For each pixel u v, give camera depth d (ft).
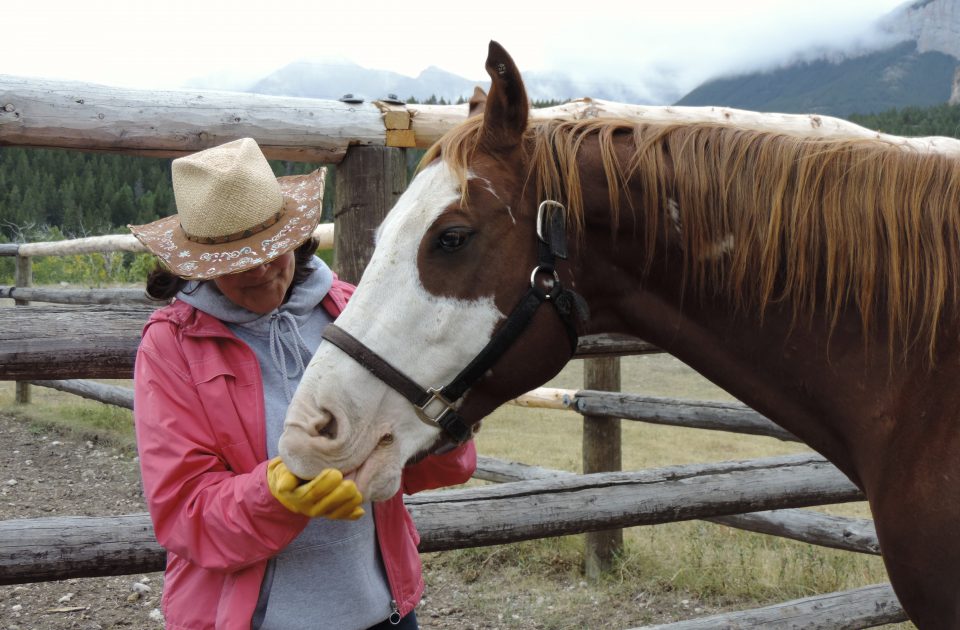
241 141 4.65
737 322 4.86
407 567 5.04
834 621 9.00
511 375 4.53
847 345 4.61
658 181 4.78
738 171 4.73
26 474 17.19
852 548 10.66
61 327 6.02
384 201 7.20
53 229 106.01
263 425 4.51
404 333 4.33
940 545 4.21
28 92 5.82
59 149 6.12
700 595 11.94
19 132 5.78
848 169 4.61
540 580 12.59
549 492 7.86
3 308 6.16
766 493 8.91
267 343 4.73
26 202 113.80
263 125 6.64
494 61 4.42
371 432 4.25
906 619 9.48
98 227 115.65
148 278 4.72
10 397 25.82
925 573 4.32
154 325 4.59
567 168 4.65
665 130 4.93
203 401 4.41
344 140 7.00
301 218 4.43
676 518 8.50
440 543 7.15
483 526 7.34
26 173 123.24
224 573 4.39
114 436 20.25
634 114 8.22
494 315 4.45
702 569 12.54
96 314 6.23
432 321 4.36
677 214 4.80
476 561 13.19
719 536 14.12
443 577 12.64
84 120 5.96
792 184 4.66
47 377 5.97
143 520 6.00
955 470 4.18
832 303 4.61
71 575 5.74
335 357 4.25
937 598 4.31
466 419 4.55
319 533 4.66
